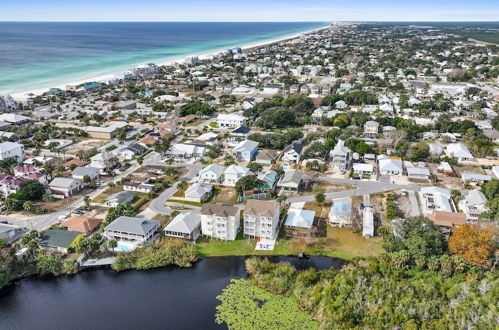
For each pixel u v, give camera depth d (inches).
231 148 6122.1
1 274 3038.9
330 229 3814.0
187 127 7327.8
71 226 3668.8
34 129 6801.2
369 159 5634.8
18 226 3777.1
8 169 4842.5
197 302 2910.9
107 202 4239.7
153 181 4805.6
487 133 6550.2
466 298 2696.9
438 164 5487.2
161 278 3176.7
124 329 2657.5
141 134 6688.0
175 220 3666.3
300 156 5590.6
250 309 2839.6
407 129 6569.9
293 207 4220.0
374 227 3823.8
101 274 3216.0
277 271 3097.9
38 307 2854.3
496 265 3120.1
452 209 4183.1
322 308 2726.4
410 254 3196.4
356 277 2908.5
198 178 4955.7
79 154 5521.7
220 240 3624.5
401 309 2593.5
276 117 7180.1
